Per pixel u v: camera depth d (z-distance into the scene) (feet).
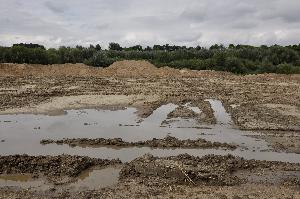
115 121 58.18
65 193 32.30
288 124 56.18
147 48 197.16
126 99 75.56
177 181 34.27
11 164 37.99
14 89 85.97
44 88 88.17
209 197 31.37
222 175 35.37
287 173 37.17
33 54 145.07
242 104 71.72
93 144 46.16
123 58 174.29
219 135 51.01
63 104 69.87
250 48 175.73
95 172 37.09
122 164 38.99
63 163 37.86
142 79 109.91
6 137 49.14
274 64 165.68
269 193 32.50
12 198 31.48
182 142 46.32
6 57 140.87
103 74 122.01
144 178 34.91
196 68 148.97
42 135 50.21
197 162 38.47
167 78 113.50
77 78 108.99
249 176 36.24
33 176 35.86
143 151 44.01
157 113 64.13
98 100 74.18
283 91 90.27
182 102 74.23
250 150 44.80
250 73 144.46
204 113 63.67
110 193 32.17
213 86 97.45
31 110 64.54
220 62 147.23
